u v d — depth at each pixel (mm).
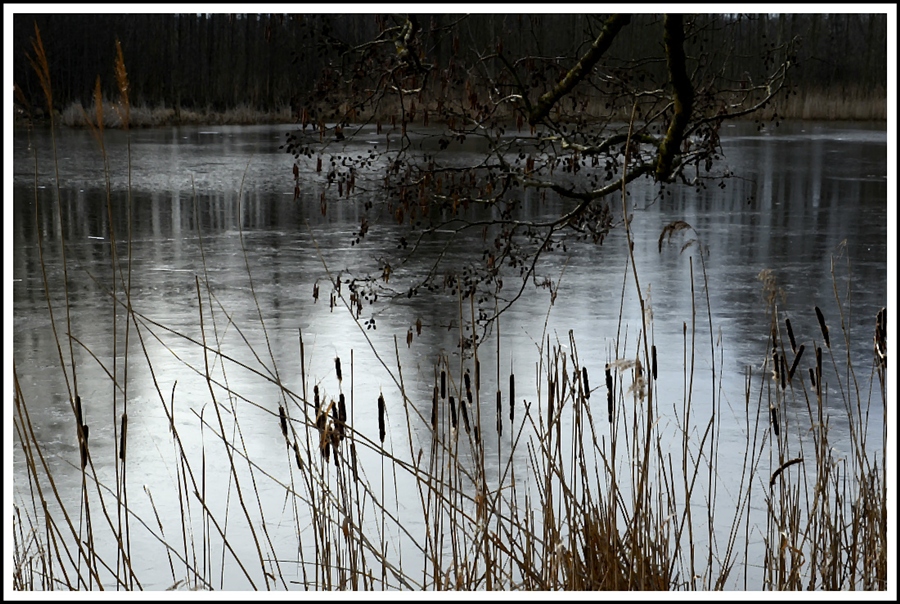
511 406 4309
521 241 20469
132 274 18375
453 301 15625
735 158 40250
